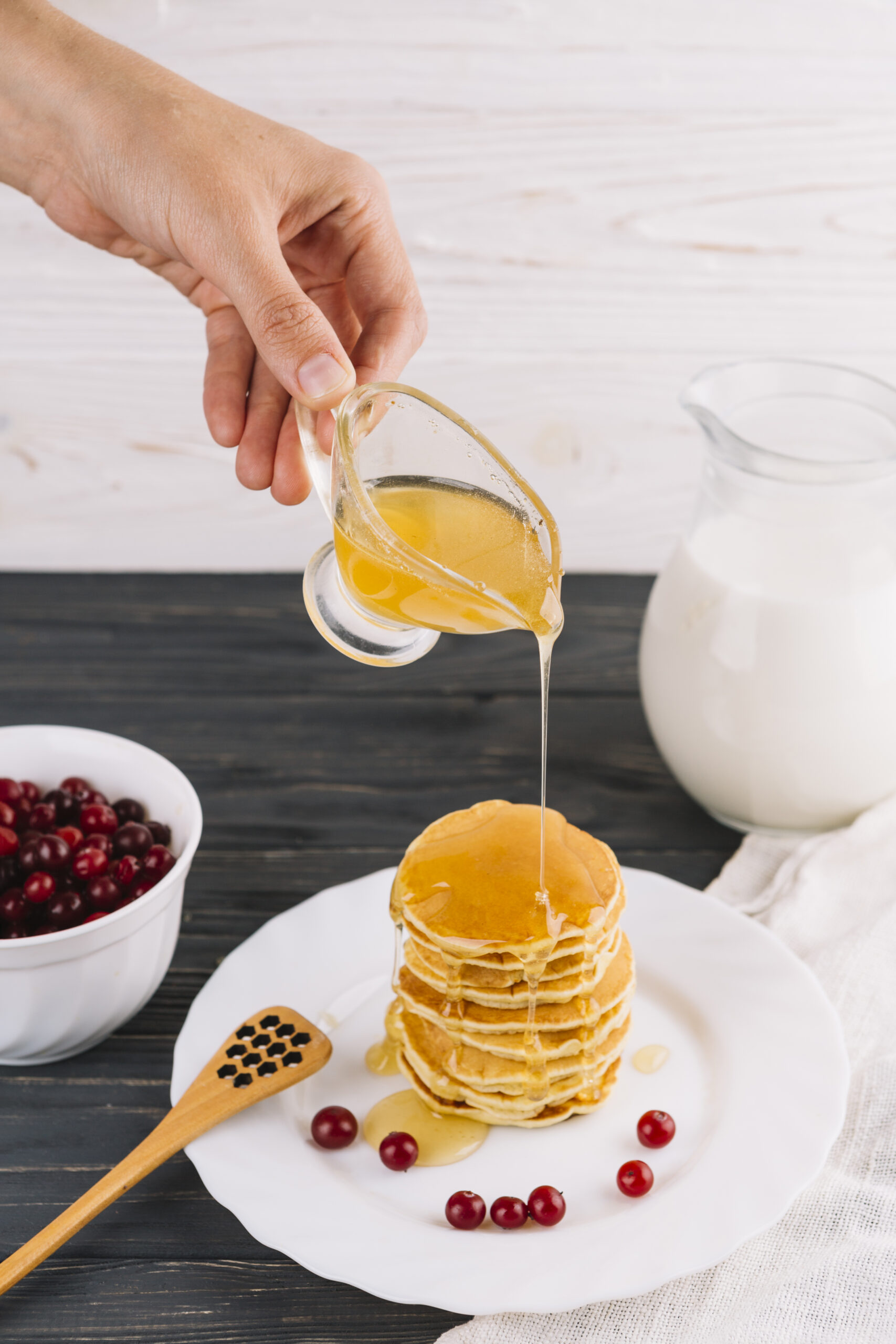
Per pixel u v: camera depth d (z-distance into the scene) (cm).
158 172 66
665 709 76
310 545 101
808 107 87
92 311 93
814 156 88
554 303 93
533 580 60
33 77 68
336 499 60
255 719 86
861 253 91
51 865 67
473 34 85
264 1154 62
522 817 69
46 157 71
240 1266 60
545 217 90
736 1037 67
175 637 93
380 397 61
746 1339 58
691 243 91
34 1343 58
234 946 73
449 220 90
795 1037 66
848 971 70
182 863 66
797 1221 62
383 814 79
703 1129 64
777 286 92
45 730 73
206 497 99
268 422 73
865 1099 65
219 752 83
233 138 67
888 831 76
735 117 88
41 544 100
